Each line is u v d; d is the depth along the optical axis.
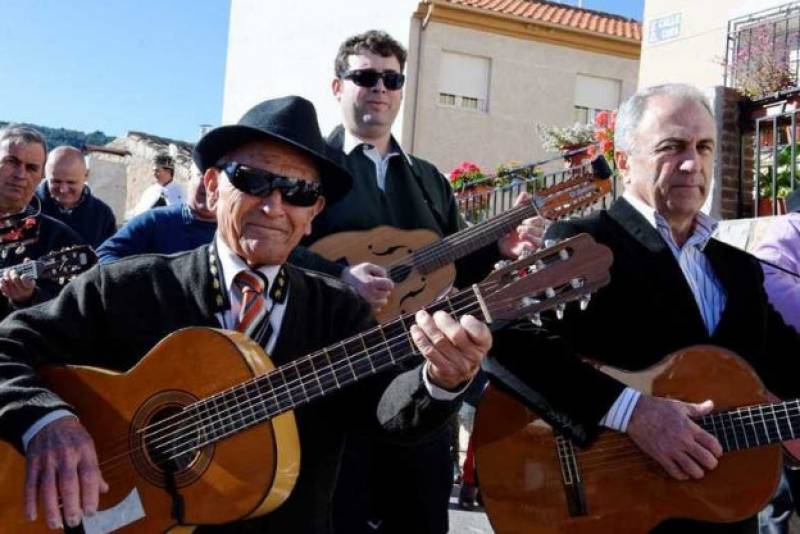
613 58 20.75
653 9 11.43
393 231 4.12
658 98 3.19
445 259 4.14
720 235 6.25
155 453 2.60
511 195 8.63
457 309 2.41
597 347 3.18
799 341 3.34
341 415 2.75
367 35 4.25
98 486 2.43
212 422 2.55
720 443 3.01
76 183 6.27
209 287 2.72
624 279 3.13
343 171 2.77
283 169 2.67
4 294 4.42
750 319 3.17
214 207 2.82
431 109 19.02
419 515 3.71
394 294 4.05
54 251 4.63
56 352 2.70
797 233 4.07
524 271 2.44
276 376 2.52
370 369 2.50
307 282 2.83
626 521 3.08
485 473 3.22
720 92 7.21
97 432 2.64
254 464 2.52
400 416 2.52
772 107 7.03
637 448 3.08
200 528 2.58
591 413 3.03
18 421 2.45
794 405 2.96
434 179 4.46
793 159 6.65
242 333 2.67
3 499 2.65
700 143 3.15
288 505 2.63
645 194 3.20
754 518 3.13
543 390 3.09
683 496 3.05
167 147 20.56
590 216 3.27
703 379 3.07
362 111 4.20
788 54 9.09
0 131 4.98
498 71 19.66
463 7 19.09
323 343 2.74
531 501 3.16
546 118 20.03
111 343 2.71
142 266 2.76
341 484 3.62
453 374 2.34
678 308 3.12
